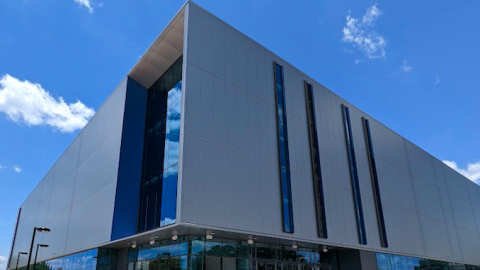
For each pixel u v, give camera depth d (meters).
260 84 22.22
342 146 27.44
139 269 21.23
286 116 23.14
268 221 19.34
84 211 26.69
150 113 24.22
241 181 18.70
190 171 16.48
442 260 36.06
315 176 23.75
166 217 17.58
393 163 33.44
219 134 18.47
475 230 46.88
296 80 25.33
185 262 17.94
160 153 21.16
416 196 35.50
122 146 22.73
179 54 22.39
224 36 20.88
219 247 19.31
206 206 16.61
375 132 32.28
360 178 28.06
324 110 26.88
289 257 22.91
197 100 17.97
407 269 30.36
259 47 23.20
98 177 25.34
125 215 21.53
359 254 25.30
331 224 23.33
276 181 20.83
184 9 19.58
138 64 23.48
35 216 45.34
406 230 31.55
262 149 20.67
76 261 26.38
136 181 22.62
